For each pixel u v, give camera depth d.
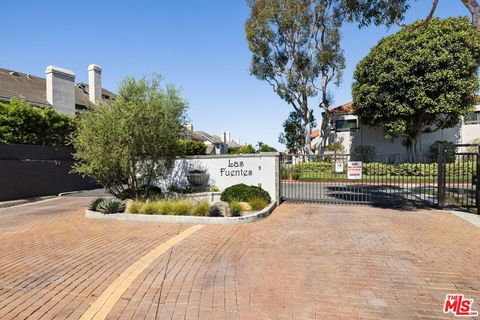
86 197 16.34
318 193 15.46
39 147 16.66
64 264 5.45
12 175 14.94
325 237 7.15
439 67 20.94
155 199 11.26
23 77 25.67
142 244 6.67
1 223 9.67
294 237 7.18
